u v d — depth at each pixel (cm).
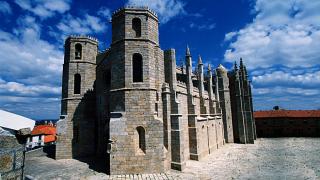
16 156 489
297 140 6994
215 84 5931
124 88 3012
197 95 4506
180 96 3697
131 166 2858
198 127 4028
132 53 3103
